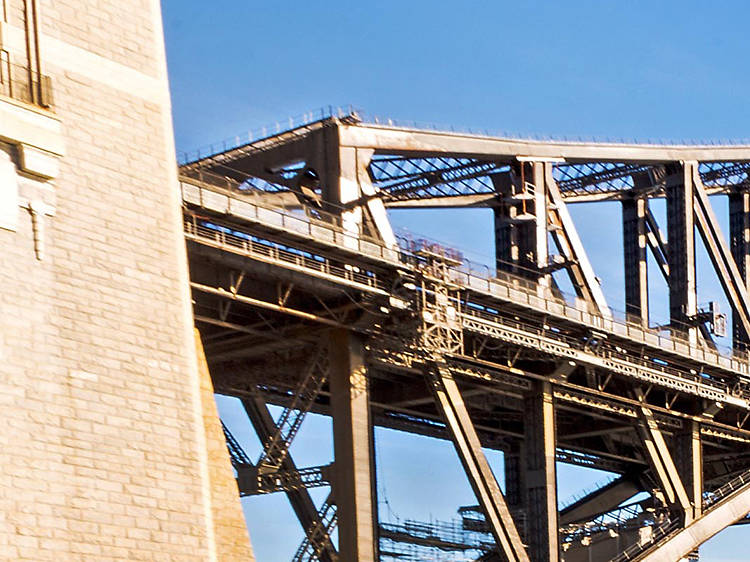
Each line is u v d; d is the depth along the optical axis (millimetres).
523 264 82375
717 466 111438
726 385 93750
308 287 66125
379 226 70312
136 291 42312
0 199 39500
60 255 40594
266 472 69750
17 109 40219
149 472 41219
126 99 43594
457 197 81750
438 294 70250
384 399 86188
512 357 79250
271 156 72312
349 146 70688
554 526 78625
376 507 68375
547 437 79750
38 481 38438
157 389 42094
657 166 93938
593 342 81625
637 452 105188
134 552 40250
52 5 42312
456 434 72500
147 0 45219
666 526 88250
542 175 82625
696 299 93125
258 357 74875
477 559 84688
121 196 42625
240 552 46531
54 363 39656
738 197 106312
